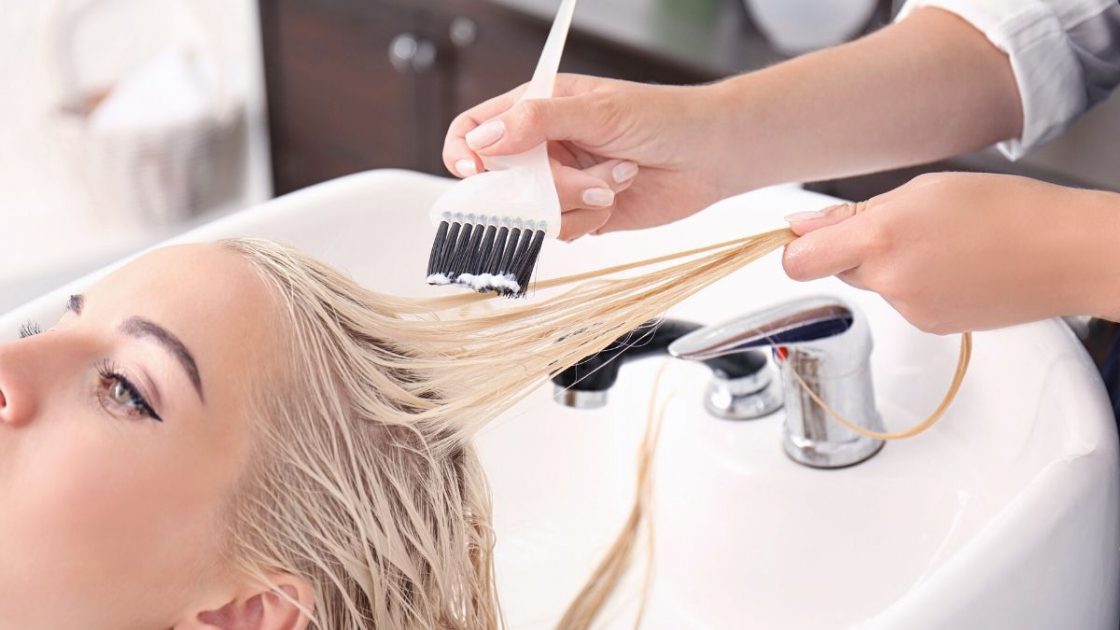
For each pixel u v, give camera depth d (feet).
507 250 2.04
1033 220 1.95
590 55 4.70
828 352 2.53
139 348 1.94
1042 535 1.92
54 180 7.51
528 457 2.90
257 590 2.03
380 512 2.10
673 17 4.76
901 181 3.58
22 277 6.82
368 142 5.94
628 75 4.58
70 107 6.92
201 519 1.95
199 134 6.87
